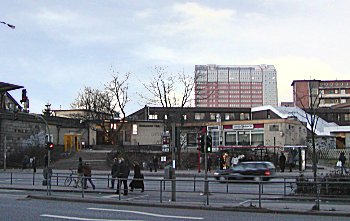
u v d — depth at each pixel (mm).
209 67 159000
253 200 19500
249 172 32750
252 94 162125
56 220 14438
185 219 14664
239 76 161250
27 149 59562
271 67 165875
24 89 34188
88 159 59781
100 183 31375
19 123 61188
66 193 24562
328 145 71125
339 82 131250
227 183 20734
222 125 69562
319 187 17922
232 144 68625
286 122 66312
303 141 70750
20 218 14836
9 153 58500
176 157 51375
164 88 67750
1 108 63594
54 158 59062
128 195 22516
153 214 15914
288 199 18969
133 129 81188
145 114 89562
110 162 54188
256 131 67562
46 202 20125
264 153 54844
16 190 26875
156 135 82000
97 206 18547
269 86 164250
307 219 14680
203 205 17844
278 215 15711
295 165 48656
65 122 78688
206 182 18719
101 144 81750
